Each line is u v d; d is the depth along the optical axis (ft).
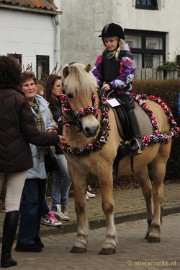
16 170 23.44
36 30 58.54
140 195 41.34
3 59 24.00
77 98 24.23
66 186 32.14
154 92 44.96
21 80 26.94
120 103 26.89
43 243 29.07
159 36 85.81
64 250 27.40
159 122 29.78
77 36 81.97
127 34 82.07
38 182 26.94
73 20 82.07
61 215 32.24
